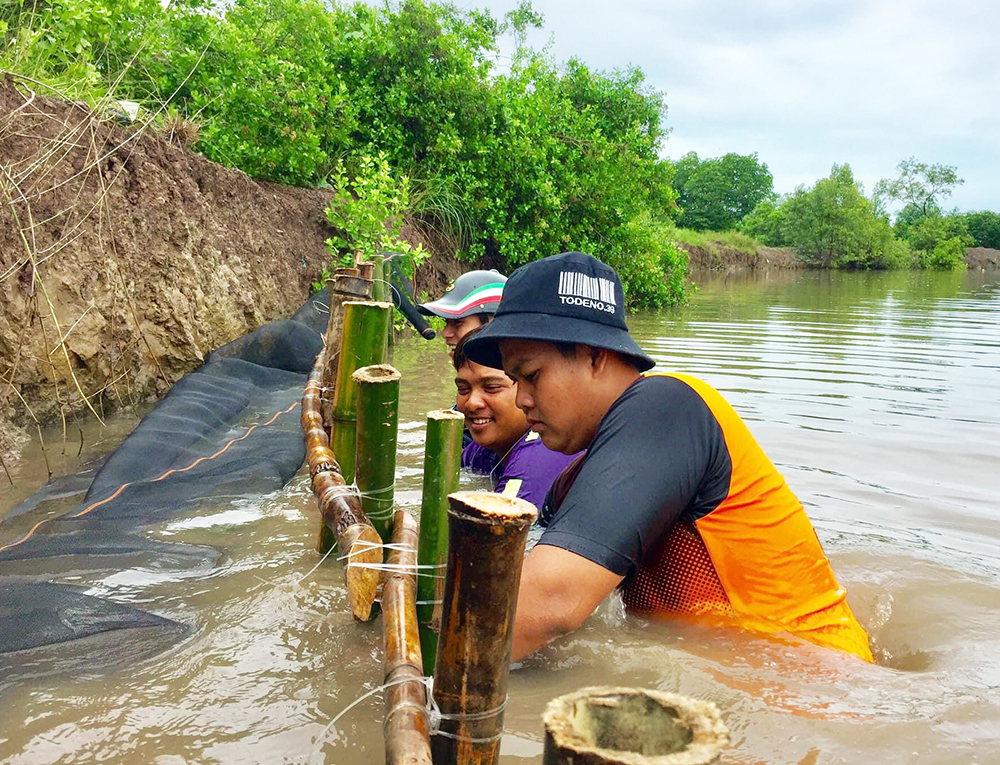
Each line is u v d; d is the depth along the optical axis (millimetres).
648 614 2143
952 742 1715
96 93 5570
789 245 41062
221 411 4719
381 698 1947
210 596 2531
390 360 6910
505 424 3398
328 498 2570
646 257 13453
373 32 10336
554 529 1874
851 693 1899
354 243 7766
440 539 2000
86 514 3164
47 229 4559
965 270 42812
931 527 3529
